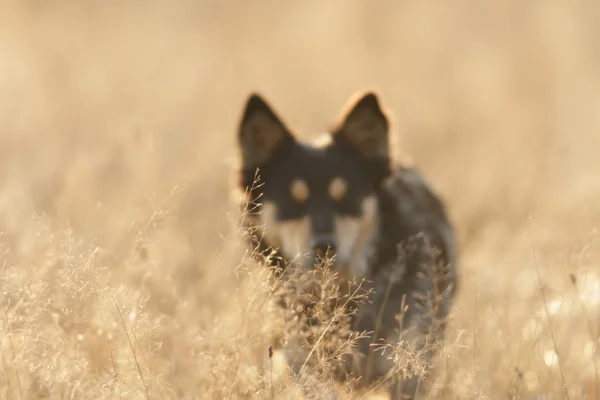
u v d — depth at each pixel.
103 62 42.50
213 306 14.44
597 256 16.28
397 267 13.31
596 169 25.66
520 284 16.02
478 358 12.70
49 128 28.86
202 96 35.03
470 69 42.00
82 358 10.97
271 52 45.44
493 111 34.78
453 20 52.75
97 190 20.05
